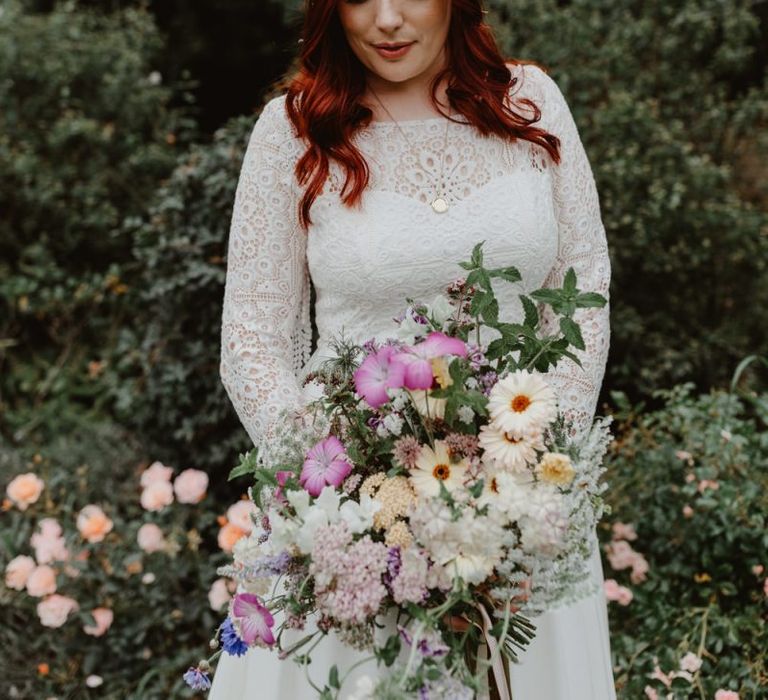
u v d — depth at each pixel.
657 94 4.84
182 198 3.61
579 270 2.00
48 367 4.91
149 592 3.20
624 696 2.57
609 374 4.06
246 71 6.70
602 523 2.95
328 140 1.94
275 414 1.88
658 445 3.09
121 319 5.01
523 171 1.96
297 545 1.51
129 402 3.88
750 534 2.79
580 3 4.84
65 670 3.13
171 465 3.73
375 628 1.68
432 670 1.42
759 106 4.78
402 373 1.46
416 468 1.52
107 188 5.40
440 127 1.97
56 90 5.43
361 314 1.96
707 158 4.31
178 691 3.00
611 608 2.94
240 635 1.59
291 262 1.99
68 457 4.04
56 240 5.37
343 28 1.93
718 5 4.86
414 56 1.88
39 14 6.43
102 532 3.13
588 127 4.29
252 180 1.97
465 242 1.90
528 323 1.62
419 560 1.45
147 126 5.67
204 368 3.59
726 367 4.27
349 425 1.63
